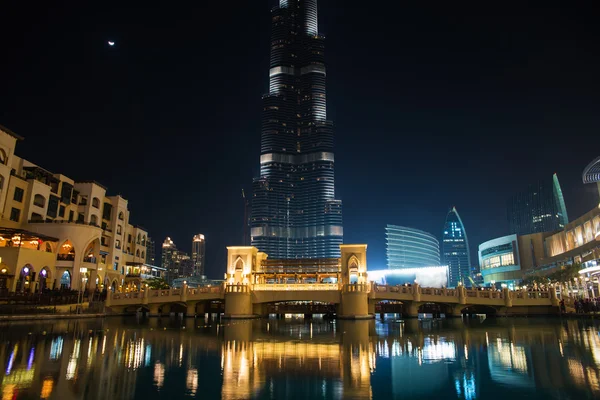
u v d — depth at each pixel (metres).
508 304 61.25
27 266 61.56
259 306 65.12
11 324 42.50
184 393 15.92
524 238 128.12
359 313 57.31
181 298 62.12
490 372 19.61
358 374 19.22
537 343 28.78
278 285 61.69
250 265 63.28
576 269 70.94
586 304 58.00
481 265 152.50
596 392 15.94
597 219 80.94
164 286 97.31
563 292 81.06
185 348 27.28
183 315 69.56
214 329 41.75
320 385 17.19
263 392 16.11
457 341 30.73
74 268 69.69
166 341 31.00
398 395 15.77
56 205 76.56
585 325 43.72
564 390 16.28
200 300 63.59
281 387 16.88
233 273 63.19
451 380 18.06
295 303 75.88
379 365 21.38
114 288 90.19
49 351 25.17
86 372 19.38
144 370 19.98
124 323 48.91
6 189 65.31
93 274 74.50
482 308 69.38
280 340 31.86
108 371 19.67
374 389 16.61
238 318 59.12
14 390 15.99
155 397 15.38
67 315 52.50
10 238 62.94
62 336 33.03
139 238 106.44
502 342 29.77
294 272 64.62
